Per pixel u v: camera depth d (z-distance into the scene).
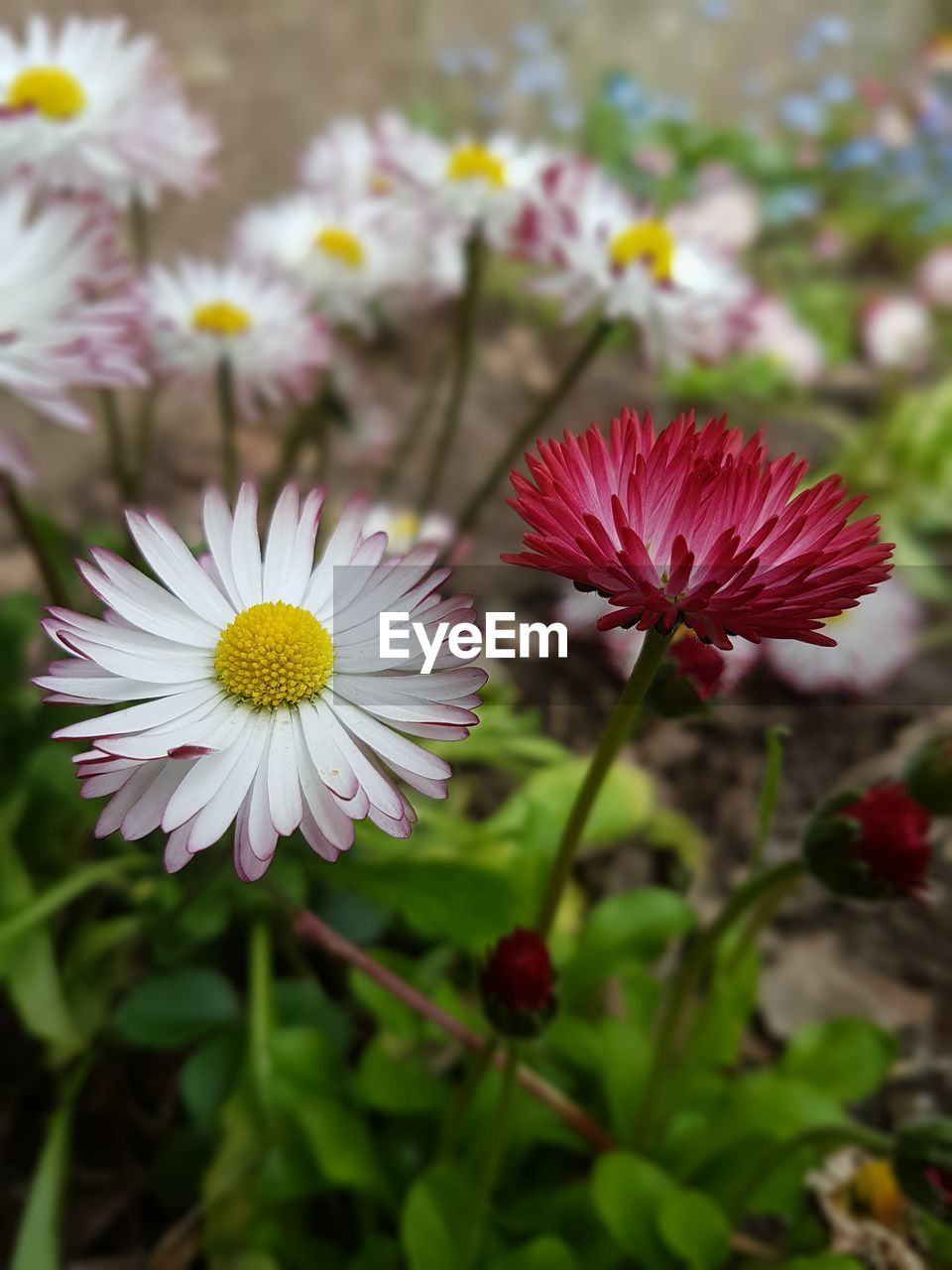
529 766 0.22
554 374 0.36
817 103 0.49
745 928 0.15
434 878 0.14
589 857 0.21
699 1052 0.15
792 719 0.25
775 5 0.53
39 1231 0.14
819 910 0.21
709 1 0.48
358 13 0.43
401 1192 0.15
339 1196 0.16
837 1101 0.15
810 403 0.37
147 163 0.18
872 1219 0.14
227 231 0.35
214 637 0.10
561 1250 0.13
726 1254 0.13
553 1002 0.12
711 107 0.53
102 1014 0.16
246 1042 0.15
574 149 0.46
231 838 0.12
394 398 0.34
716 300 0.20
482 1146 0.14
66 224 0.15
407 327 0.36
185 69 0.38
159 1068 0.17
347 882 0.14
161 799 0.09
